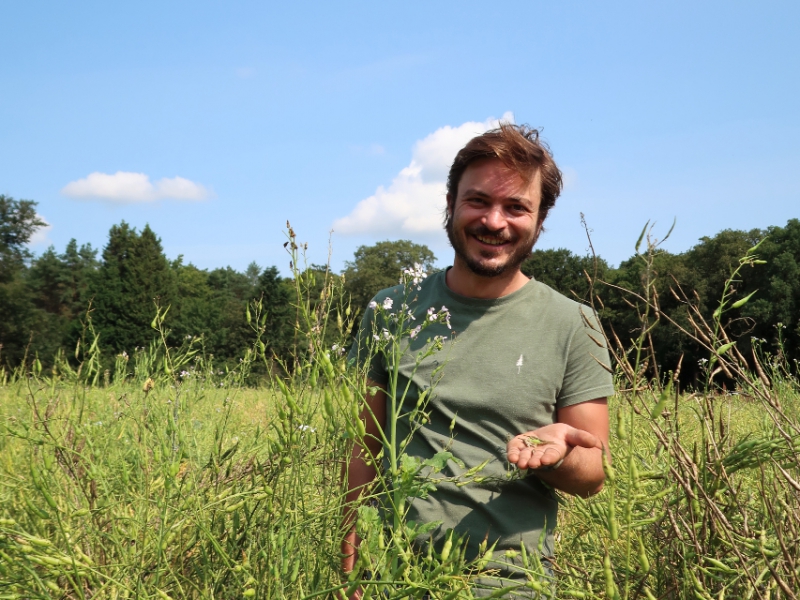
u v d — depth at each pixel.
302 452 1.97
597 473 2.20
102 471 2.22
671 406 2.21
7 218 60.91
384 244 53.81
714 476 1.94
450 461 2.41
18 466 2.49
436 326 2.61
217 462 2.35
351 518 2.11
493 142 2.50
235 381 3.20
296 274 1.83
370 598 1.61
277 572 1.71
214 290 97.00
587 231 1.82
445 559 1.67
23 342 46.94
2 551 1.63
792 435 1.97
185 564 2.09
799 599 1.60
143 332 49.44
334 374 1.77
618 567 2.12
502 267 2.52
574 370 2.50
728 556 1.89
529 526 2.35
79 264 83.81
